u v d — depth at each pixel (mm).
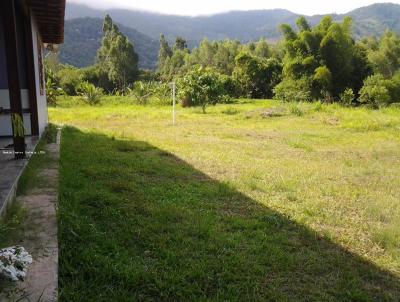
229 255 3238
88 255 2914
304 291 2822
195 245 3334
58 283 2561
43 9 7395
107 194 4391
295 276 3020
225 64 45969
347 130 12477
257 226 3928
